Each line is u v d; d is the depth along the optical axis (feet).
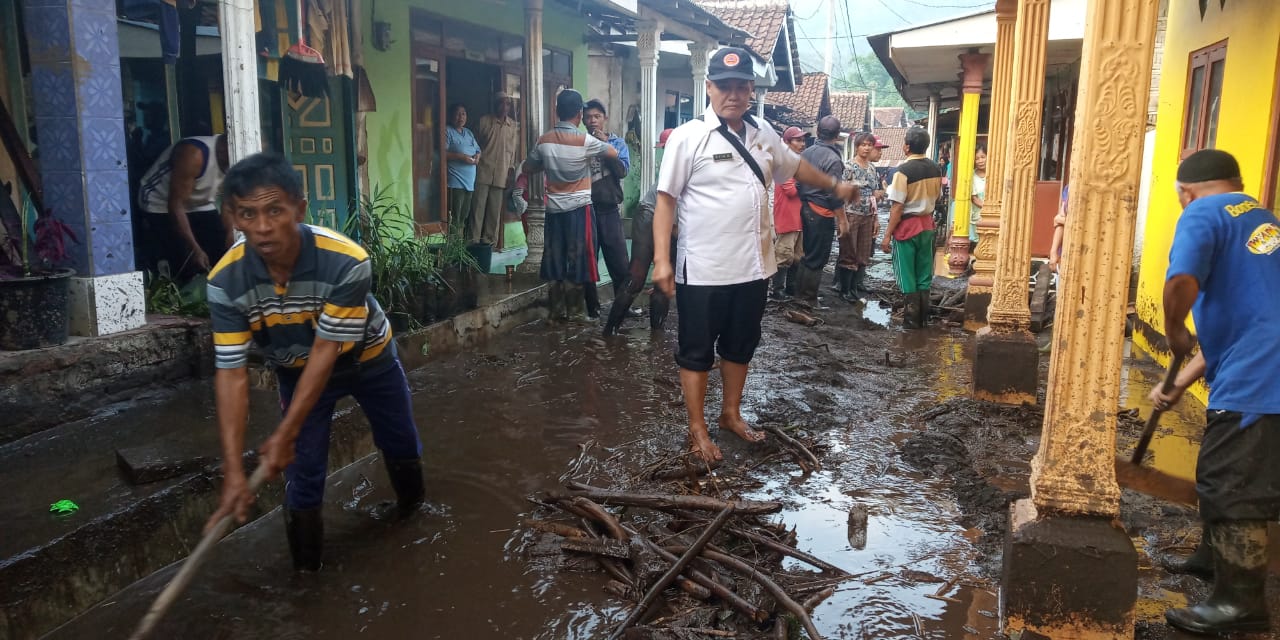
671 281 14.34
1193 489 10.45
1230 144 19.34
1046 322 28.37
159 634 9.92
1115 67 9.23
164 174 20.18
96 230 15.53
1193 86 22.49
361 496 13.92
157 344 16.47
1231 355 9.82
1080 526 9.89
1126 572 9.64
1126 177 9.32
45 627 9.96
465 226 35.86
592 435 16.55
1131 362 23.24
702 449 15.01
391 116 30.99
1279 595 10.67
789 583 10.96
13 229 16.07
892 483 14.55
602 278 35.22
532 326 26.84
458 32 35.24
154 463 12.08
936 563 11.71
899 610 10.50
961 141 40.81
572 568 11.48
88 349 15.07
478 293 26.66
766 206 14.64
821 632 10.00
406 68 31.68
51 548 10.09
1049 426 9.99
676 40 50.19
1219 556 9.95
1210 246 9.84
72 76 15.05
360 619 10.27
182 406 15.61
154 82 21.63
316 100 25.23
